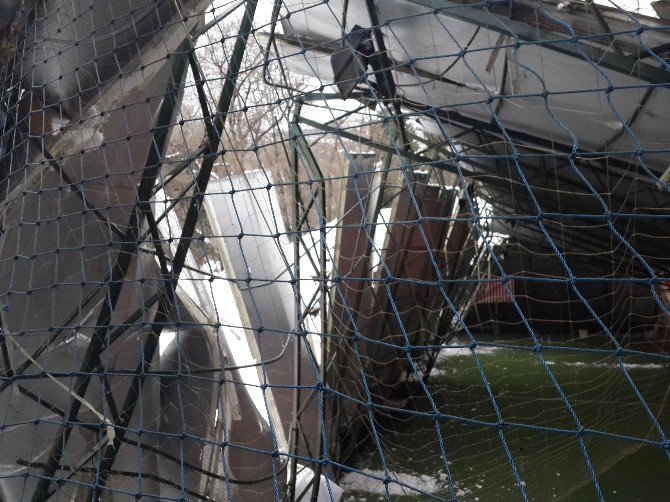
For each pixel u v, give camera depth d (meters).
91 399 3.97
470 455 7.52
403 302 8.61
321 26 5.83
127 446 4.12
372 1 4.66
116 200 4.17
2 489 3.65
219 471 4.59
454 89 5.75
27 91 3.87
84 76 3.94
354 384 6.93
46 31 3.87
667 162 5.01
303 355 6.82
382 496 6.61
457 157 1.85
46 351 3.49
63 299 4.05
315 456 5.95
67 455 3.77
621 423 7.74
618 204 8.30
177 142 5.58
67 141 3.98
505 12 3.96
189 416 4.50
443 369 13.08
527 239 16.30
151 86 4.04
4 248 3.72
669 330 10.22
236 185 6.70
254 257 6.80
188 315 4.75
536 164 8.00
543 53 4.14
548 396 10.12
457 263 9.37
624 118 4.52
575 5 3.77
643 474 6.47
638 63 3.67
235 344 5.85
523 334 16.06
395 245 8.19
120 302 4.18
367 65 5.04
